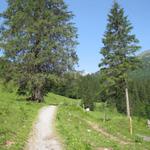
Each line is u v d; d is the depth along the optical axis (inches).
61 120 1176.8
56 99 3454.7
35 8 1784.0
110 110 3061.0
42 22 1727.4
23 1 1807.3
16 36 1742.1
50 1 1829.5
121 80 1934.1
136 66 1930.4
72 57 1803.6
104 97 2020.2
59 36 1800.0
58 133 912.3
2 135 781.9
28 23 1748.3
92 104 3171.8
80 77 1881.2
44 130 951.0
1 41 1761.8
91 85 4640.8
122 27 1963.6
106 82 1951.3
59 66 1765.5
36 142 790.5
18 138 789.9
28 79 1738.4
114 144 902.4
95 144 847.1
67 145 773.9
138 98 4375.0
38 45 1723.7
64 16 1847.9
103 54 1964.8
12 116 1066.7
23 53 1749.5
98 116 2112.5
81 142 805.9
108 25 2004.2
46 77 1738.4
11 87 1786.4
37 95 1809.8
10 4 1830.7
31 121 1082.1
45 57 1705.2
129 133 1362.0
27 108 1392.7
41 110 1437.0
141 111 4045.3
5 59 1729.8
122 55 1940.2
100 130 1213.7
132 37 1953.7
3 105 1258.0
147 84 4940.9
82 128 1096.8
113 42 1955.0
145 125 2085.4
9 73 1750.7
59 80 1766.7
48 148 738.8
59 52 1745.8
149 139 1491.1
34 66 1758.1
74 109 1609.3
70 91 5004.9
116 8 1996.8
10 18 1811.0
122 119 1894.7
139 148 971.3
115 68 1918.1
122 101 3117.6
